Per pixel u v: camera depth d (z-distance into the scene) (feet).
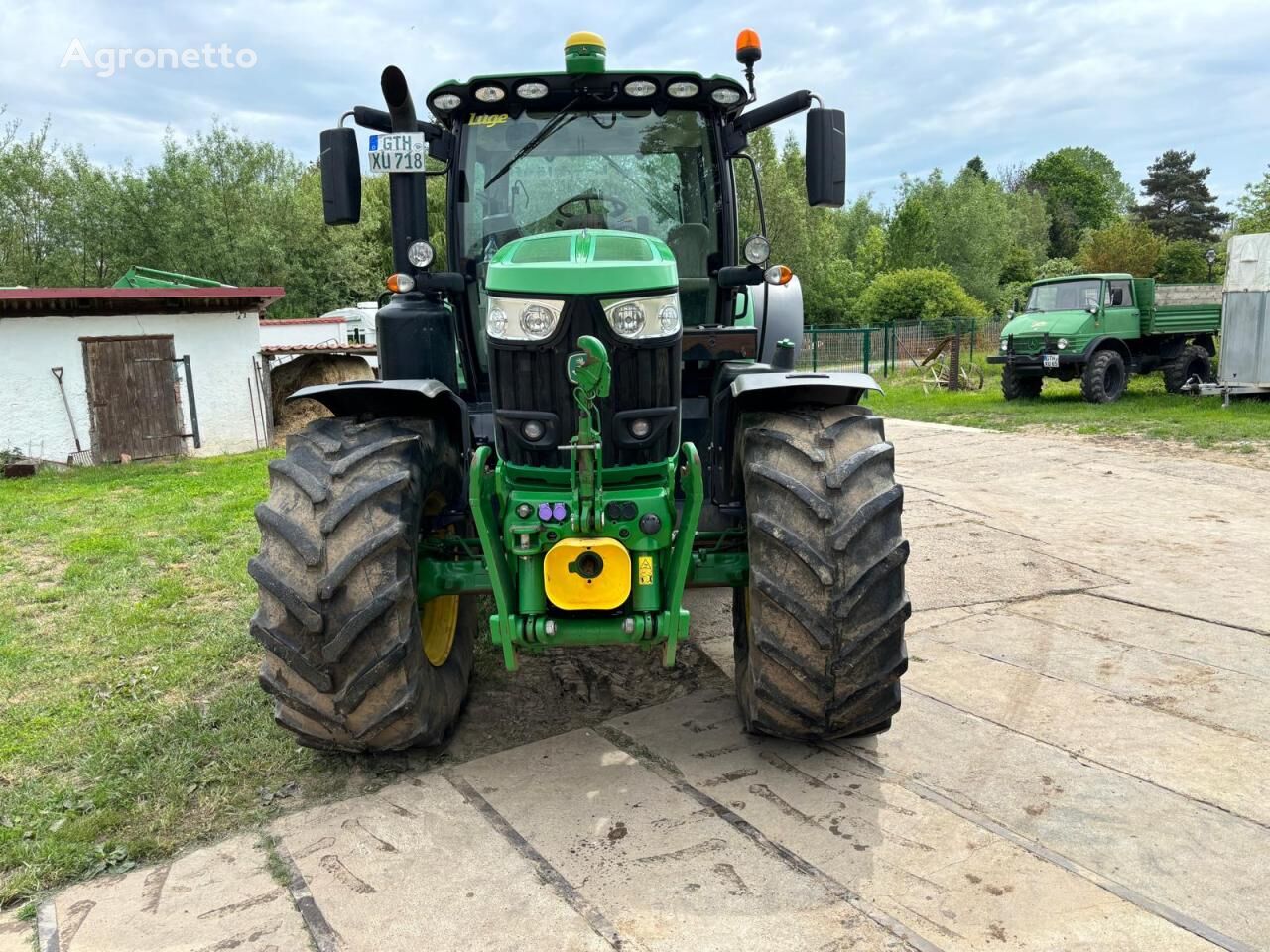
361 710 9.59
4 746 11.61
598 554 9.07
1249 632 14.47
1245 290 44.73
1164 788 9.84
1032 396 54.34
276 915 8.10
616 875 8.47
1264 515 22.57
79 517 28.78
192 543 23.54
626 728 11.59
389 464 9.73
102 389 48.08
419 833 9.27
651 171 13.08
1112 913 7.77
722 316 13.51
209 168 110.32
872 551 9.45
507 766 10.67
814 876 8.38
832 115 11.60
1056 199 256.52
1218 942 7.39
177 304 49.88
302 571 9.23
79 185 103.24
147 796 10.16
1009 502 24.79
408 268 11.90
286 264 110.93
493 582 9.36
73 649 15.34
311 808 9.83
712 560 10.48
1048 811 9.42
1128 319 51.24
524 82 12.35
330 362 58.70
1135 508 23.68
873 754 10.74
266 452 49.93
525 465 9.55
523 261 9.36
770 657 9.60
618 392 9.16
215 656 14.51
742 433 10.30
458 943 7.64
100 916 8.16
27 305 45.85
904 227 154.61
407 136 11.10
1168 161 237.25
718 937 7.59
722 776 10.27
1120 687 12.54
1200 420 40.11
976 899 7.99
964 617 15.62
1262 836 8.90
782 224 123.24
